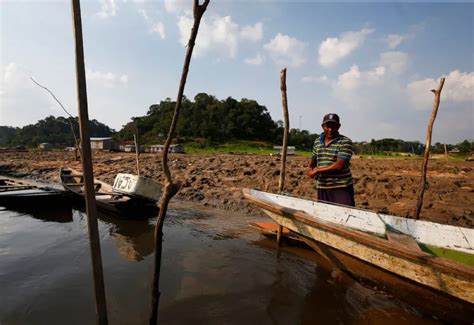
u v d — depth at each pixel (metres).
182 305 3.92
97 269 2.73
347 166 5.22
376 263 4.02
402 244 3.96
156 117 102.44
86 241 6.21
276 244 6.31
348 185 5.23
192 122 92.06
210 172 15.77
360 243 4.10
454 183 12.75
